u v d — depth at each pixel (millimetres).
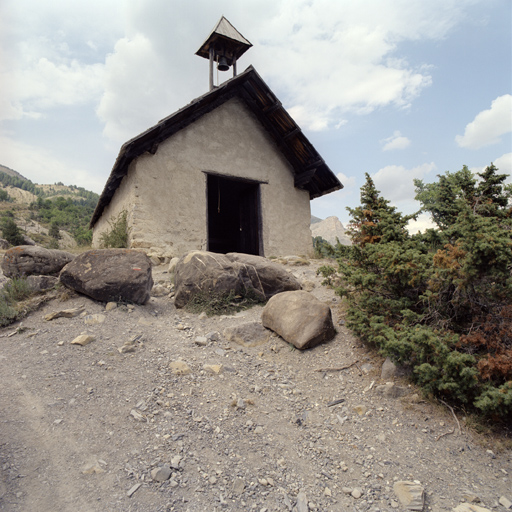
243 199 14086
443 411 4250
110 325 5949
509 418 4121
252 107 12641
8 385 4297
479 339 4379
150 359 5039
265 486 3123
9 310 6094
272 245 12547
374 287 5648
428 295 4844
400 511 2939
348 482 3277
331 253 6918
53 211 127312
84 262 6844
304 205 13594
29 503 2725
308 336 5508
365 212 6945
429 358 4504
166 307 7133
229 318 6555
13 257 7562
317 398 4574
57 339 5438
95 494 2852
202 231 11094
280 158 13258
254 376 4910
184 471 3166
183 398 4246
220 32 12797
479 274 4465
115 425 3676
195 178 11227
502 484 3338
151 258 9922
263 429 3889
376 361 5109
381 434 3955
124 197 11180
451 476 3418
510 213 5836
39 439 3422
